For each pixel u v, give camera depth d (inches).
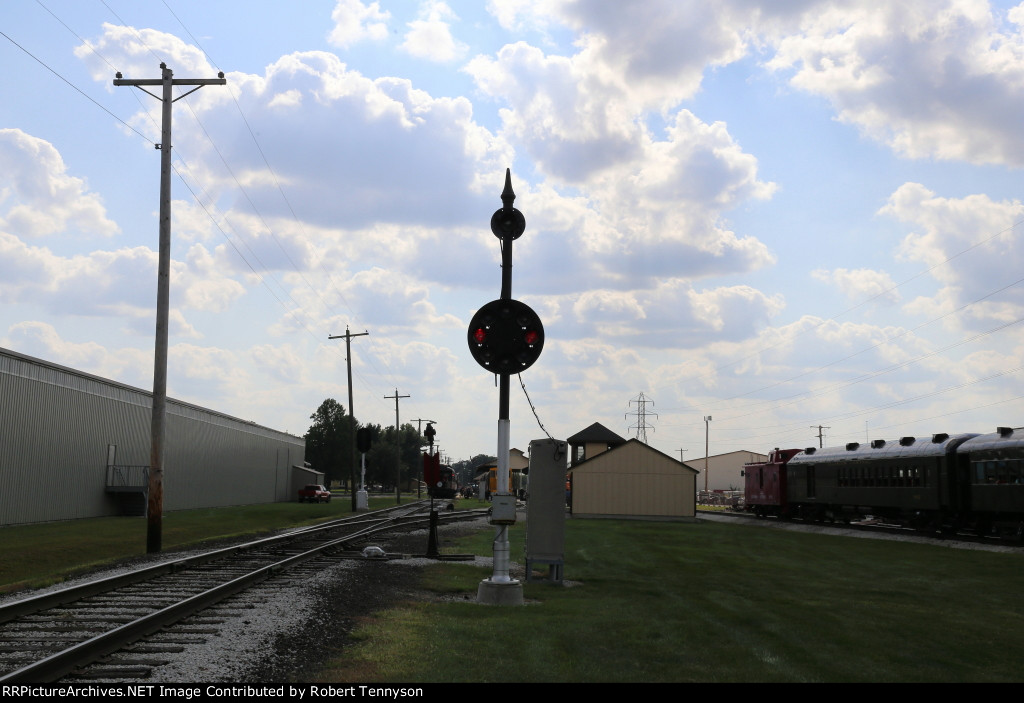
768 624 450.0
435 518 800.3
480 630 400.2
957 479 1358.3
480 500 3339.1
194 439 2299.5
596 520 1807.3
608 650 367.6
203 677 282.2
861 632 437.1
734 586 619.5
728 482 5546.3
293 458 3681.1
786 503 2028.8
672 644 385.7
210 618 391.5
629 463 1942.7
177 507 2160.4
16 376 1435.8
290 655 323.9
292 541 960.3
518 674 314.7
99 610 422.6
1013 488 1203.2
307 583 528.1
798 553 957.8
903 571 778.2
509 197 538.9
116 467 1823.3
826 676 334.3
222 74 921.5
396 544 962.7
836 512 1806.1
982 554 982.4
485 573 676.1
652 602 522.3
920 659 375.6
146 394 1996.8
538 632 402.9
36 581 584.1
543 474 619.8
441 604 487.2
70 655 287.9
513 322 518.0
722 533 1343.5
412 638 370.3
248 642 338.6
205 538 1158.3
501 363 514.9
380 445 5772.6
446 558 786.8
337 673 300.2
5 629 368.5
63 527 1373.0
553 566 610.2
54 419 1563.7
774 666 348.2
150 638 341.4
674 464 1941.4
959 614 517.7
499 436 519.2
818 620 470.3
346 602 463.5
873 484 1611.7
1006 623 487.2
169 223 916.6
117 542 1063.6
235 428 2714.1
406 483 6161.4
